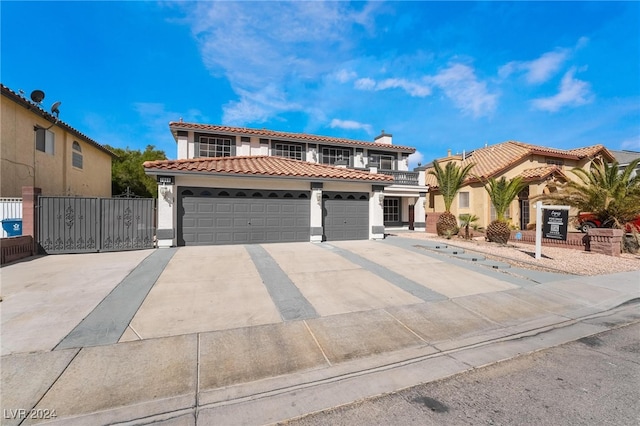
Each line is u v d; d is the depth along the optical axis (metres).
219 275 7.59
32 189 9.72
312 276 7.76
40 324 4.73
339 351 4.32
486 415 3.04
